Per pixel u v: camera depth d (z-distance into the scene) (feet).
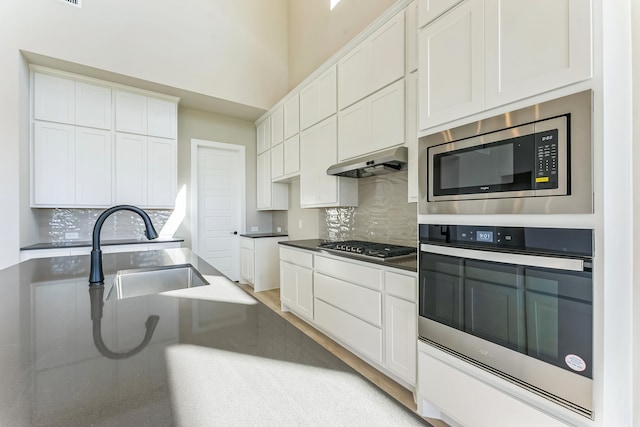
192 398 1.55
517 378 3.88
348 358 7.59
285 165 12.76
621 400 3.24
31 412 1.43
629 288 3.30
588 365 3.26
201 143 14.37
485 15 4.22
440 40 4.91
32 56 9.34
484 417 4.26
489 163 4.21
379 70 7.64
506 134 3.99
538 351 3.68
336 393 1.60
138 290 5.29
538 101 3.65
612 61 3.19
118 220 12.05
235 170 15.69
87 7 10.04
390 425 1.35
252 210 16.01
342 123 9.11
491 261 4.17
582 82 3.26
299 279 9.99
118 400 1.53
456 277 4.68
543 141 3.59
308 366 1.89
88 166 10.71
